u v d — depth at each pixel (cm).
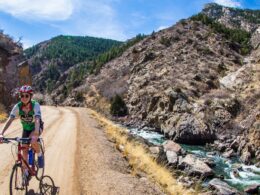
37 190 869
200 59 9512
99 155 1450
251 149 3781
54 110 5112
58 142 1722
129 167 1380
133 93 8444
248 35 12988
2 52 4169
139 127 6519
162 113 6191
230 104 5784
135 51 12938
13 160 1222
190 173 2398
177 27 13425
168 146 3319
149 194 1013
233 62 9525
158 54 10831
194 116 5431
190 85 7175
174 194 1158
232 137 4950
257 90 6109
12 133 1906
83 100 11062
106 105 9538
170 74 8569
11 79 4144
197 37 11781
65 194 880
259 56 7088
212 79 7725
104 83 11531
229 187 2131
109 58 14962
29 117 756
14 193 830
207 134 4894
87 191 934
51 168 1138
